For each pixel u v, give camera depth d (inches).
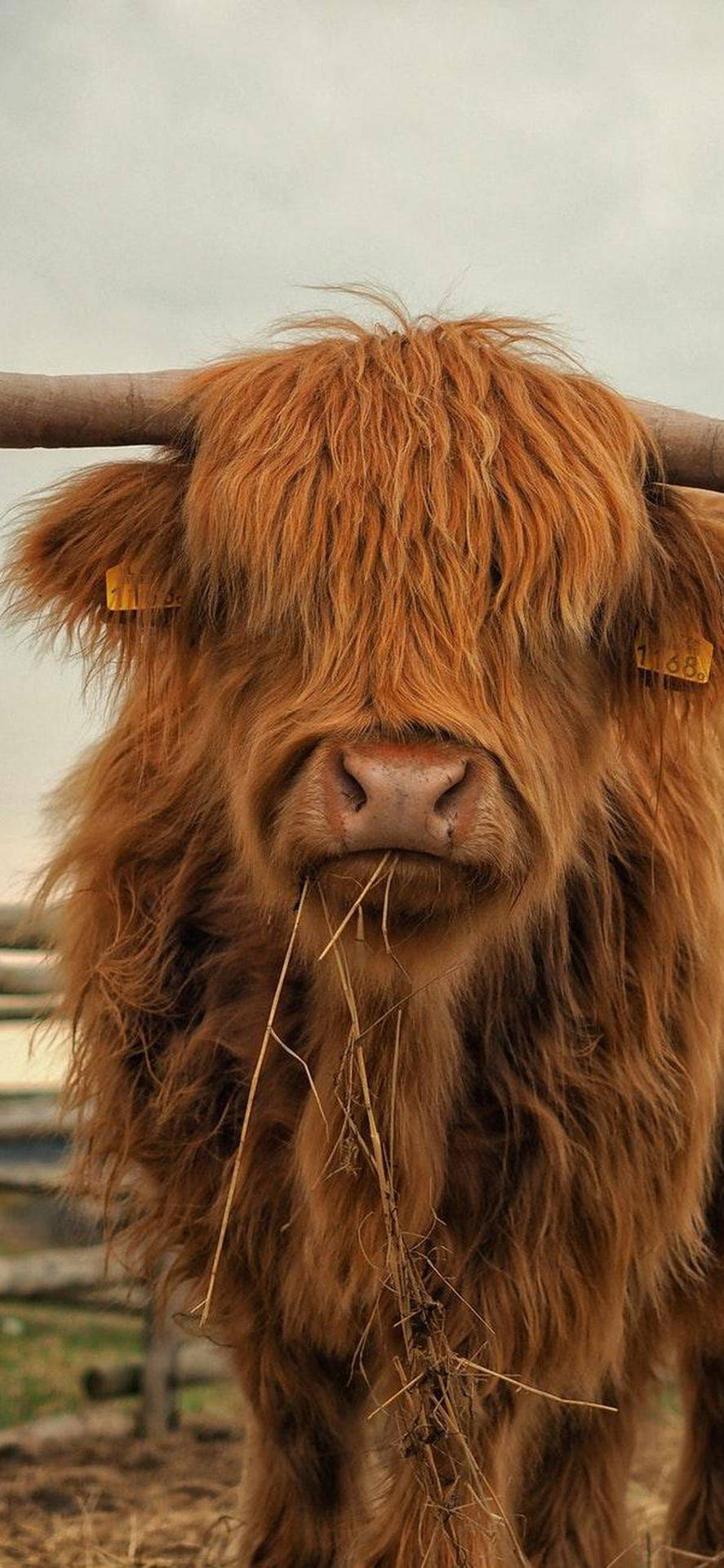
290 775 102.1
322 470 108.3
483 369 113.9
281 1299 128.0
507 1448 122.5
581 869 123.6
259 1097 124.3
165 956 128.9
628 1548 146.5
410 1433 114.6
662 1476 208.8
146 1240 136.3
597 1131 123.8
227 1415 258.1
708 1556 162.4
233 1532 170.7
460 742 99.4
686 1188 128.9
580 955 124.8
